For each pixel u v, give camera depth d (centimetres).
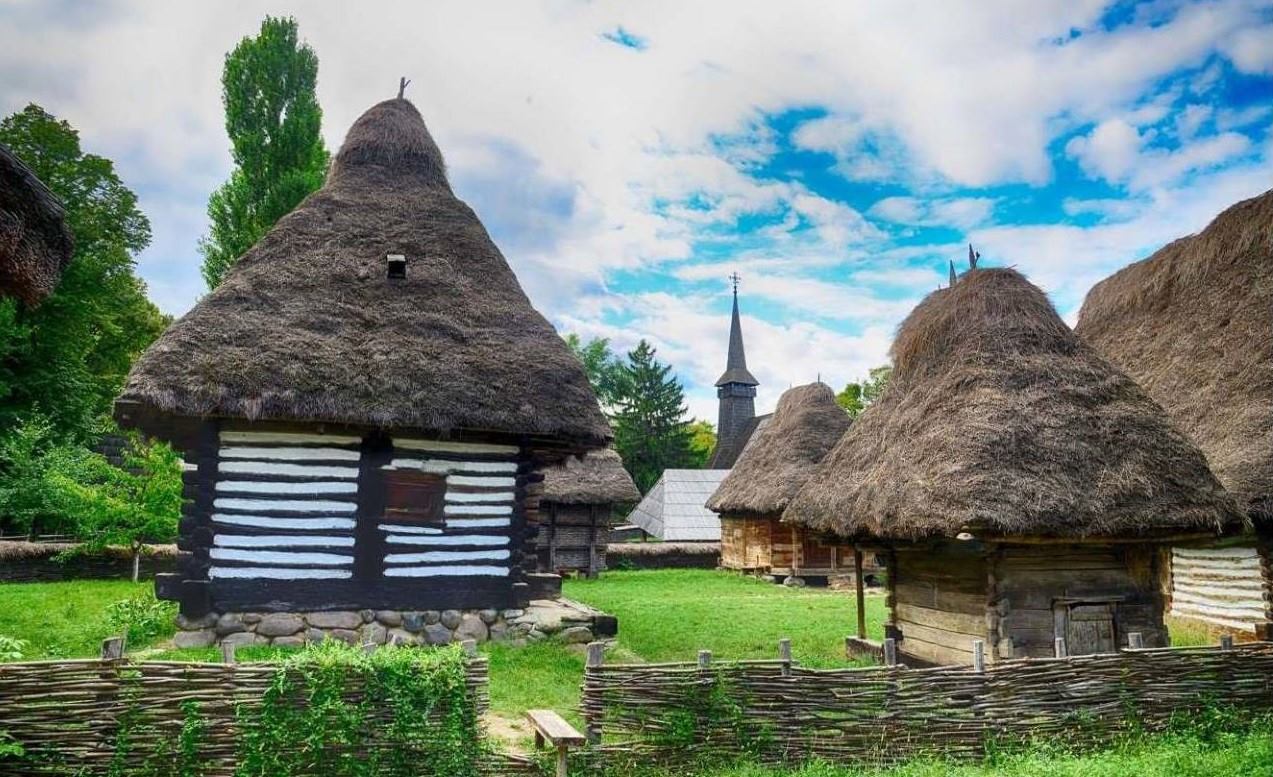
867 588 2470
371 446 1200
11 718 566
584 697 691
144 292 3788
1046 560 1041
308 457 1178
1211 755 709
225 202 2666
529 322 1340
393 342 1214
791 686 724
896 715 740
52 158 2798
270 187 2639
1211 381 1516
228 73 2722
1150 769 661
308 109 2739
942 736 746
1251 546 1420
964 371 1115
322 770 609
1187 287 1770
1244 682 841
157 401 1032
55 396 2850
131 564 2014
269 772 597
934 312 1277
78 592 1628
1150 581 1060
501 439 1268
